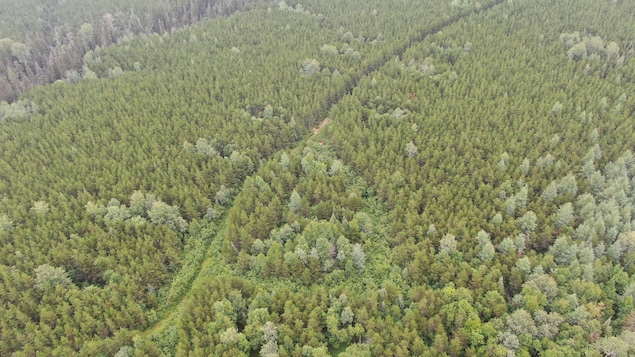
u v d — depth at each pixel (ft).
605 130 385.50
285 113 462.60
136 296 292.40
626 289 252.62
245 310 272.10
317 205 340.80
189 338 259.39
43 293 284.82
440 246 295.48
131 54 579.48
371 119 431.02
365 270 299.99
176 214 342.23
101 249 311.88
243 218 333.01
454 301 260.01
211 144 411.75
